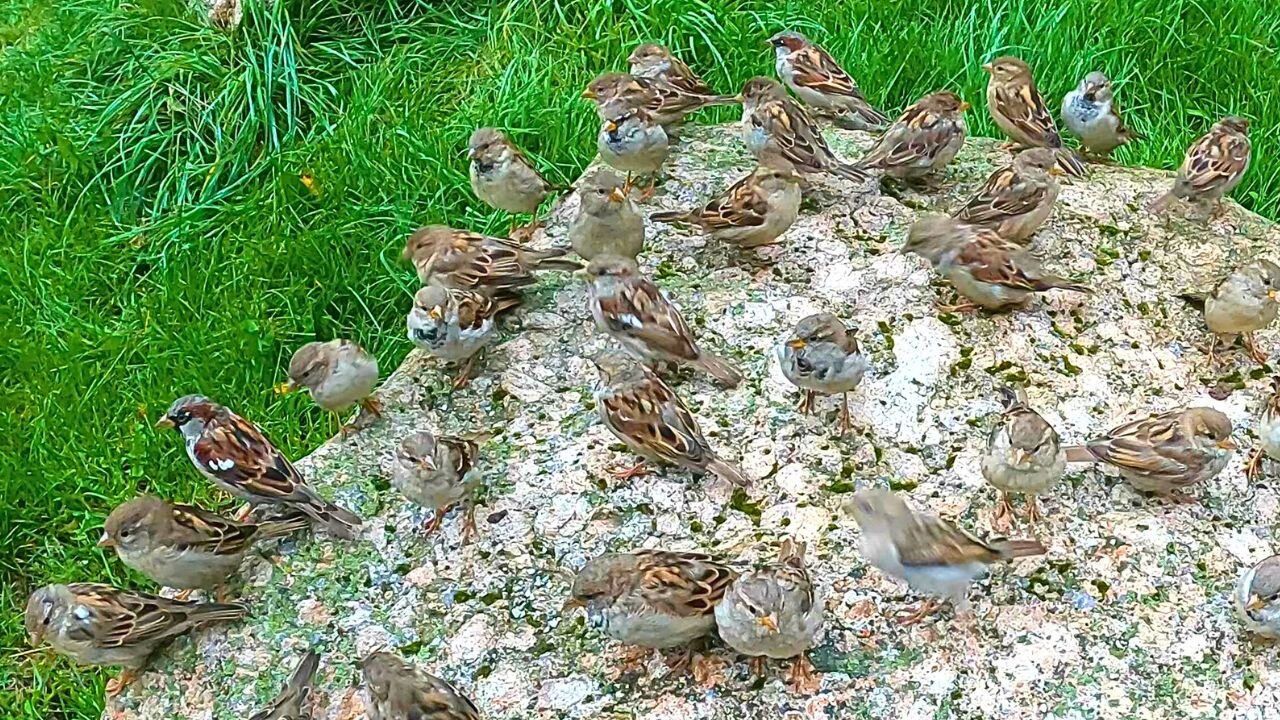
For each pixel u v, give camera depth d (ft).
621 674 4.54
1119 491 4.83
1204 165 5.55
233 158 6.92
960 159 5.99
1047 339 5.22
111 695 4.77
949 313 5.29
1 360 6.24
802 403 5.08
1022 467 4.62
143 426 5.90
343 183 6.63
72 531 5.79
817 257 5.54
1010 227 5.42
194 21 7.36
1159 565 4.65
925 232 5.29
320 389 5.12
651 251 5.66
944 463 4.92
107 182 6.97
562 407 5.20
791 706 4.42
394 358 6.16
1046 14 6.95
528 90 6.93
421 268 5.56
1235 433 5.00
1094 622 4.53
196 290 6.35
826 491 4.86
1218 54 6.84
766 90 5.99
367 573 4.84
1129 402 5.08
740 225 5.44
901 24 7.06
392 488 5.04
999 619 4.54
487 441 5.11
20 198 6.90
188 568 4.78
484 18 7.47
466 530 4.87
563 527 4.86
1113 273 5.44
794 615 4.34
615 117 5.84
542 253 5.54
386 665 4.45
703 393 5.15
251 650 4.73
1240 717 4.38
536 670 4.59
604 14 7.26
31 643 5.56
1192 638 4.50
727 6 7.24
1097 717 4.38
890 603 4.59
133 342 6.22
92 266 6.61
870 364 5.17
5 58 7.54
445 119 6.93
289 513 5.03
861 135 6.30
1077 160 5.89
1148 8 6.97
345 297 6.35
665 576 4.44
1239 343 5.23
